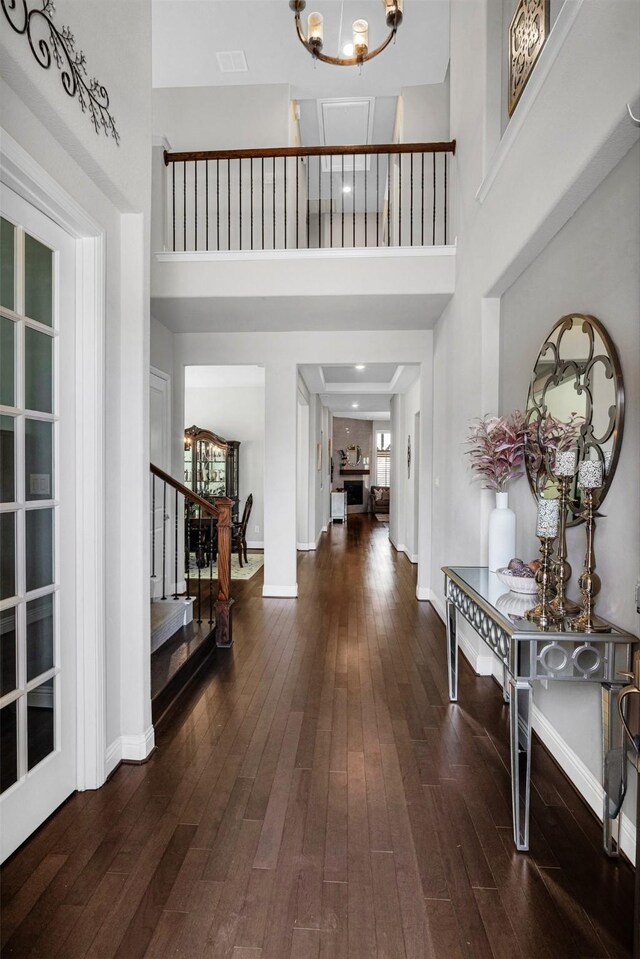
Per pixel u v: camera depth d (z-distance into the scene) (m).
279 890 1.56
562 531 1.98
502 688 3.08
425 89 5.35
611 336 1.86
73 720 2.04
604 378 1.87
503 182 2.78
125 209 2.24
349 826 1.86
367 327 5.02
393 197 5.78
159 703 2.69
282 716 2.72
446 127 5.32
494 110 3.08
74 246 2.03
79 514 2.05
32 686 1.80
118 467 2.26
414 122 5.35
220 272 4.08
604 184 1.92
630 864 1.68
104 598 2.12
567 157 1.98
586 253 2.06
